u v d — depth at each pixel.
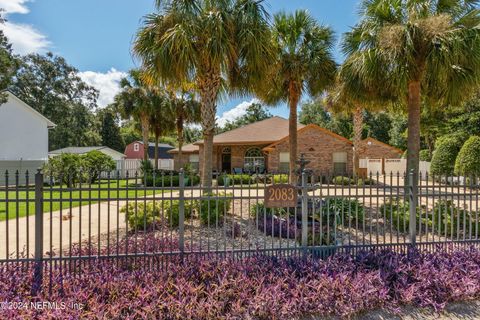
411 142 7.68
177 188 3.96
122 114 19.94
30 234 6.04
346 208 6.60
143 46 7.21
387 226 6.50
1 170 17.69
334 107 15.12
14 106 18.59
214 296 3.01
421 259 3.92
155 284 3.16
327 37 9.76
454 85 7.02
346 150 18.36
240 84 8.30
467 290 3.30
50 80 33.50
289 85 10.45
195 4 6.86
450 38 6.38
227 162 22.06
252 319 2.85
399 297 3.21
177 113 20.98
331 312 3.01
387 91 8.38
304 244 4.07
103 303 2.85
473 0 7.22
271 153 18.91
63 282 3.23
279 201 4.09
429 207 7.36
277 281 3.27
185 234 5.73
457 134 16.86
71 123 36.50
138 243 4.64
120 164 22.98
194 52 6.82
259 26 7.07
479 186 4.63
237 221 6.83
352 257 3.92
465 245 4.55
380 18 7.53
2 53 13.41
